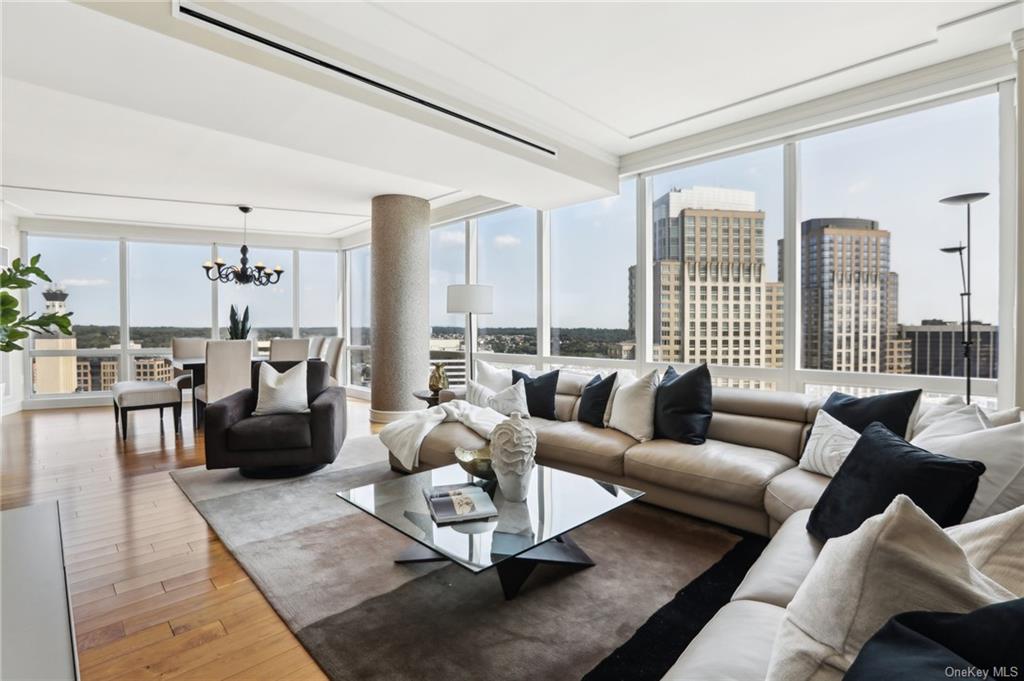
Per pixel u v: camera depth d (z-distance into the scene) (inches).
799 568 57.4
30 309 256.2
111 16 74.0
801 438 110.7
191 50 83.5
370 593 82.4
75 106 126.2
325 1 91.0
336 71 100.0
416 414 147.7
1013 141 107.6
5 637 36.9
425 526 78.4
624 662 65.5
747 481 96.6
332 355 252.5
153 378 281.1
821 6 94.2
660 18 97.5
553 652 67.4
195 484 137.6
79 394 266.4
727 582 85.0
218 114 110.0
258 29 89.6
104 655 67.7
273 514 116.3
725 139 150.6
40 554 50.9
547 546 90.8
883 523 30.5
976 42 106.4
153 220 263.0
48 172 181.2
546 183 164.4
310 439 142.9
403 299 218.1
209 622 75.0
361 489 95.3
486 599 80.4
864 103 125.3
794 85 125.2
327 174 187.0
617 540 101.5
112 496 128.4
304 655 67.7
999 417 75.5
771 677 32.9
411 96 113.7
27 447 177.0
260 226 282.7
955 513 51.9
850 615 30.0
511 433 87.6
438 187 206.7
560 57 111.8
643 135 157.6
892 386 124.1
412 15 96.0
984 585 28.1
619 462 117.3
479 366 172.9
